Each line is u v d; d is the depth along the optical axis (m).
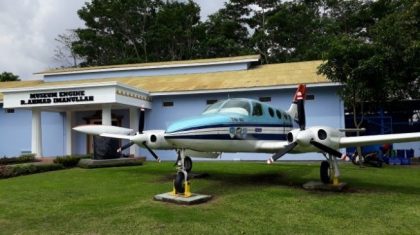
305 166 14.81
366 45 14.48
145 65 25.61
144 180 11.33
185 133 8.65
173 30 46.03
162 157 19.91
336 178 9.21
